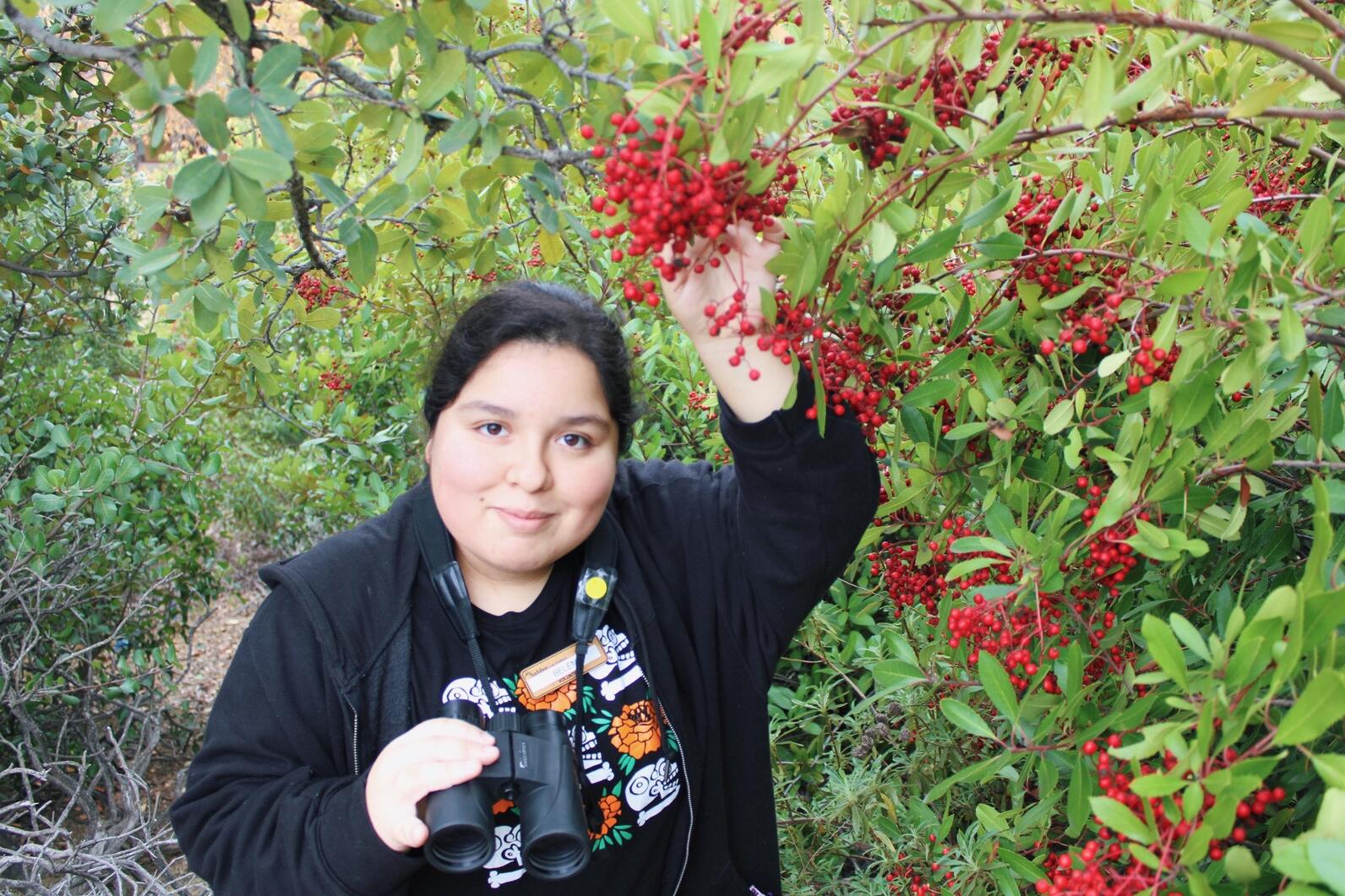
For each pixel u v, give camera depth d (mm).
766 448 1501
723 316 1355
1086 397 1663
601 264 3133
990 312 1670
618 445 1646
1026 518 1512
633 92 1057
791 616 1691
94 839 3416
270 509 6465
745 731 1746
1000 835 1788
